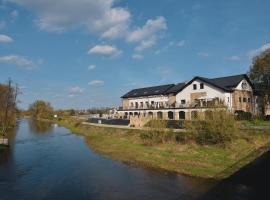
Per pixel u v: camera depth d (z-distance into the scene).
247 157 25.91
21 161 33.00
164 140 37.34
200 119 33.44
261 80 59.91
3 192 21.27
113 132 52.94
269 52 56.69
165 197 19.25
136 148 36.97
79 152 39.12
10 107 63.69
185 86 61.75
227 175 22.92
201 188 20.67
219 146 30.97
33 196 20.31
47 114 145.12
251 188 20.08
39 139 55.72
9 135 62.50
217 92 54.81
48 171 27.88
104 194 20.45
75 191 21.36
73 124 88.94
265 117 48.88
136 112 73.38
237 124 31.73
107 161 32.12
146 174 25.47
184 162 27.86
